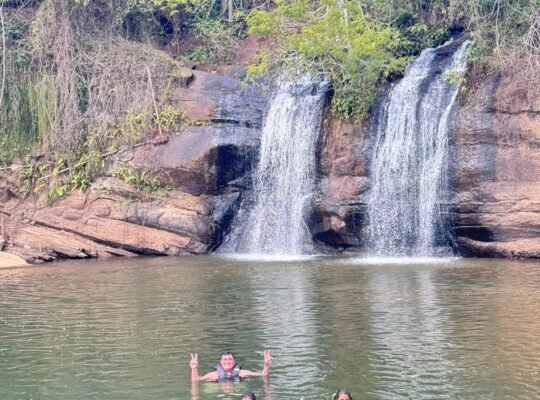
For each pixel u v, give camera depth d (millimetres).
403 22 35281
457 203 28047
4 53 34688
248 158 33125
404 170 29844
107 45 36344
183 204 32219
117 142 33500
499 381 12672
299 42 32031
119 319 17766
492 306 18234
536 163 26859
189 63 36969
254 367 13742
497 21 31125
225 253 32250
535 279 22062
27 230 32375
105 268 27250
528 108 27312
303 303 19203
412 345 14922
